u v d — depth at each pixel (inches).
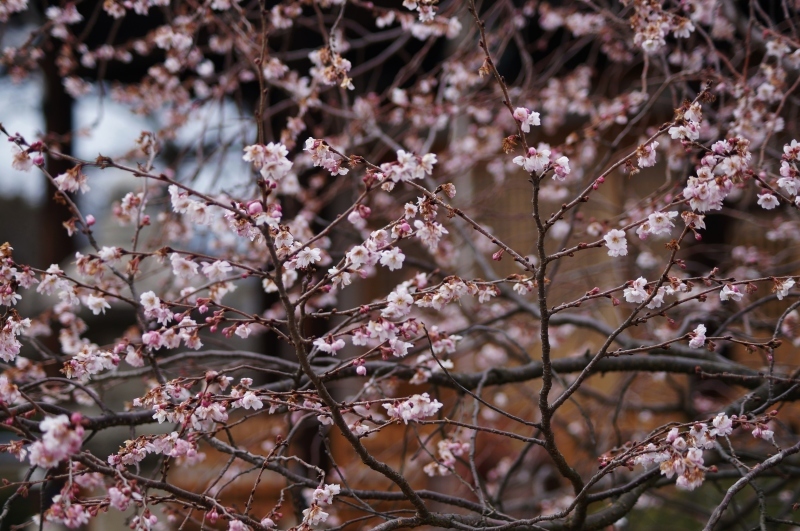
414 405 67.7
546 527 83.7
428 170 67.8
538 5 175.3
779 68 108.2
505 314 127.8
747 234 208.1
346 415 114.2
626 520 118.5
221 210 99.0
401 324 70.5
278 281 62.1
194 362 116.6
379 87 241.1
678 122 69.5
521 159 64.7
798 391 98.9
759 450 133.1
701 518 155.4
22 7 109.5
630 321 69.2
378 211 163.8
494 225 209.5
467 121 185.0
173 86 142.2
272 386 97.7
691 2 114.0
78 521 56.5
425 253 169.0
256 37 133.0
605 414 169.0
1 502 143.7
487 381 106.9
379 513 77.9
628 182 194.5
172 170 133.0
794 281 70.6
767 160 125.6
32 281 70.1
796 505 73.8
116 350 77.5
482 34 71.1
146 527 62.4
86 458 61.7
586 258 202.5
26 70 145.6
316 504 68.7
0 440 150.6
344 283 69.8
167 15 123.0
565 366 109.0
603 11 125.9
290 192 127.8
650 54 115.2
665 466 64.2
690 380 176.7
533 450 187.8
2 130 65.9
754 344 70.7
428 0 83.5
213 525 112.8
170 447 68.9
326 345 66.9
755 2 114.0
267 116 138.1
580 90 155.9
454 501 83.4
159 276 154.2
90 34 204.8
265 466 76.3
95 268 69.7
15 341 69.2
